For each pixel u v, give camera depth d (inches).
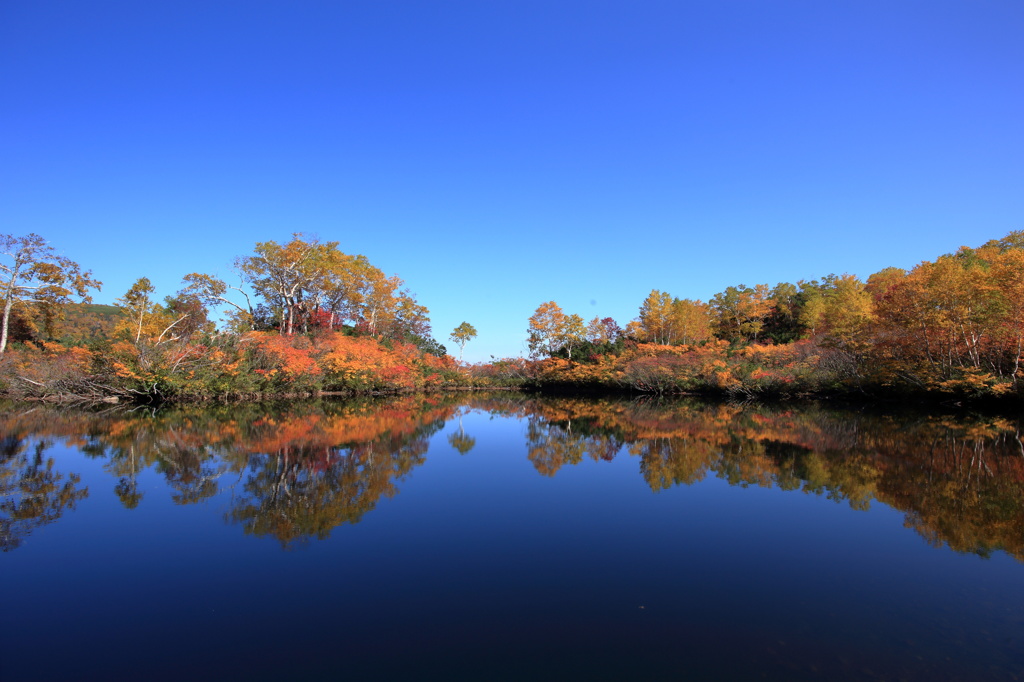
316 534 241.6
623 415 835.4
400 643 149.9
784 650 145.7
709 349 1368.1
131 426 617.0
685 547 226.4
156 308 1122.7
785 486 330.3
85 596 179.2
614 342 1807.3
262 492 313.9
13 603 174.1
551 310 1948.8
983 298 760.3
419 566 204.7
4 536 236.2
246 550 220.5
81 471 366.9
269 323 1553.9
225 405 944.3
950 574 197.0
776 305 2245.3
